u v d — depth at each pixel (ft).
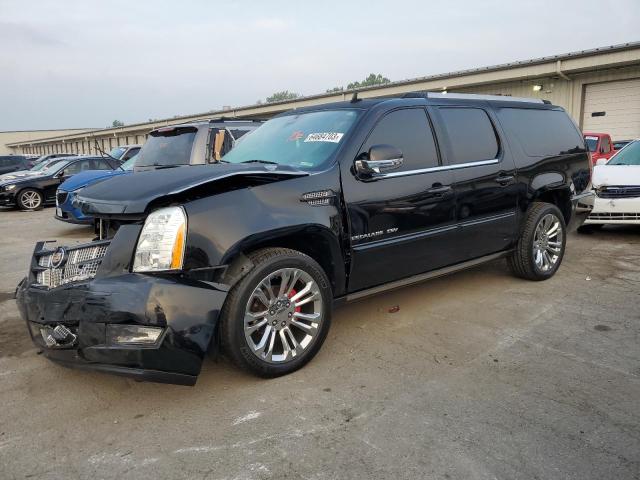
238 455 8.20
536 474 7.58
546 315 14.17
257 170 10.52
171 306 8.98
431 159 13.58
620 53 49.24
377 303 15.42
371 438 8.57
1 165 76.95
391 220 12.53
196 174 10.28
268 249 10.54
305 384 10.48
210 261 9.48
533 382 10.39
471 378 10.61
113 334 8.99
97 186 11.04
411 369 11.07
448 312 14.56
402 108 13.34
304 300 10.94
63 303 9.42
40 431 9.03
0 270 21.59
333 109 13.80
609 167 25.63
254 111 88.38
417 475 7.61
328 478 7.59
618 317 13.92
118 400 10.04
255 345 10.34
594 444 8.27
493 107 15.89
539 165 16.62
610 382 10.33
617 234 25.79
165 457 8.20
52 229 34.17
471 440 8.44
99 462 8.12
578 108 56.24
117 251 9.43
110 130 138.92
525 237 16.52
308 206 10.96
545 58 53.93
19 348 12.72
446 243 13.99
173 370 9.08
